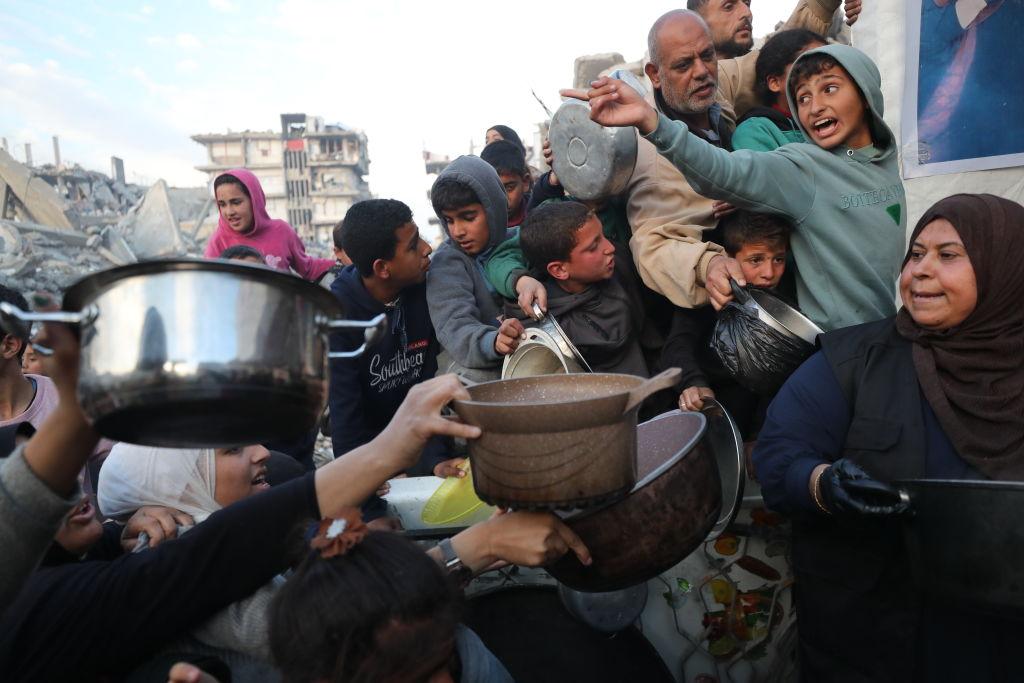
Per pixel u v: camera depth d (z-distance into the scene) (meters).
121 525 1.77
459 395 1.32
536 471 1.20
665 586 2.27
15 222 16.34
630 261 2.60
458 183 2.61
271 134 57.06
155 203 20.34
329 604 1.10
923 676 1.67
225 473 1.76
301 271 4.89
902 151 3.33
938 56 3.21
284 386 0.96
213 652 1.39
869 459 1.72
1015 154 3.11
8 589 1.10
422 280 2.72
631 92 1.92
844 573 1.76
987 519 1.29
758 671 2.24
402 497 2.20
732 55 3.52
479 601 2.13
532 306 2.29
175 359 0.90
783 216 2.12
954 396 1.67
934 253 1.67
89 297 0.98
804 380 1.85
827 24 3.57
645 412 2.44
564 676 2.12
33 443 1.10
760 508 2.24
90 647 1.25
